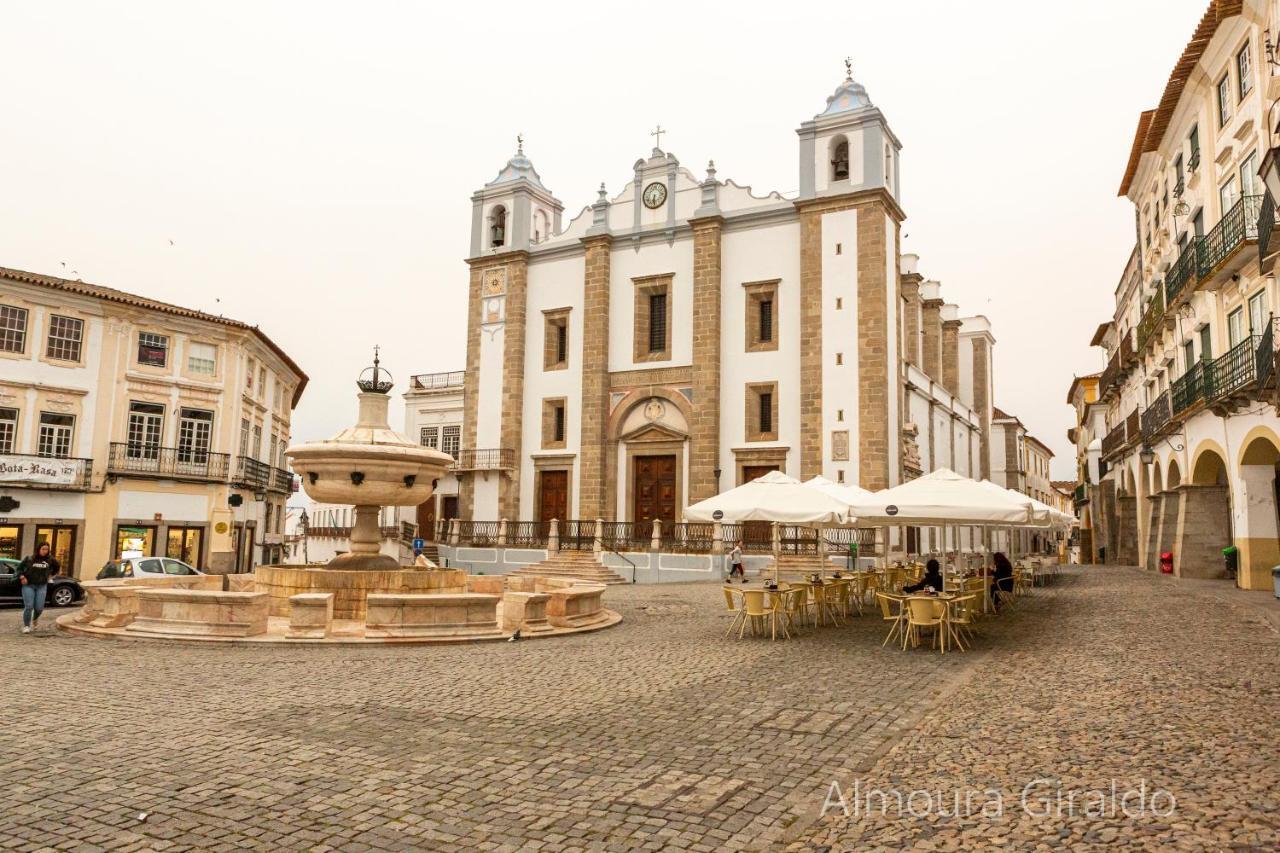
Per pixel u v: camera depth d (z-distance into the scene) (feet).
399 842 16.93
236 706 29.04
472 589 66.39
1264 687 30.63
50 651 41.16
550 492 134.31
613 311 132.26
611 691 32.14
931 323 171.63
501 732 25.73
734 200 125.70
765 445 118.21
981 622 54.08
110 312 107.86
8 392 99.71
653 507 126.82
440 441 169.27
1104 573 108.58
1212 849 15.80
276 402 147.95
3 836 17.01
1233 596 65.00
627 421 129.49
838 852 16.35
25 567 48.65
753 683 33.88
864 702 30.14
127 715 27.55
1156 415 97.66
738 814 18.57
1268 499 71.15
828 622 55.47
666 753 23.44
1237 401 69.92
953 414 159.63
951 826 17.49
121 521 106.83
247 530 126.62
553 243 138.82
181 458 113.29
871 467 110.83
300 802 19.20
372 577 53.47
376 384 60.70
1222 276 70.49
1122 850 15.90
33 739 24.47
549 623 51.21
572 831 17.54
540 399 136.36
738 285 123.44
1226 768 20.85
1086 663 37.24
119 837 17.04
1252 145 65.57
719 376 122.83
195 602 44.70
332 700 30.14
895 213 120.47
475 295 143.95
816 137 119.96
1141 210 114.42
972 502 47.85
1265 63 62.23
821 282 116.67
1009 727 25.88
